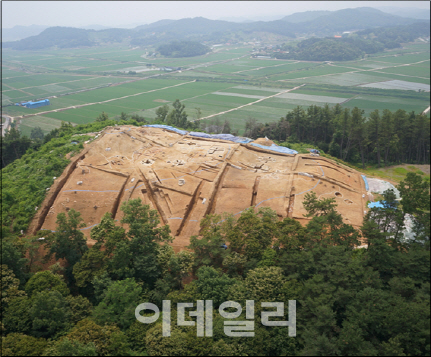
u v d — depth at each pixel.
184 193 102.31
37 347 54.78
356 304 57.59
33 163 119.62
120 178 108.75
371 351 51.34
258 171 113.62
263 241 74.81
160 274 73.44
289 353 55.59
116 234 74.56
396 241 71.50
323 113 171.38
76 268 72.62
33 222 93.31
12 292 65.88
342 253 66.06
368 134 151.25
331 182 106.88
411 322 53.19
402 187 73.44
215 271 67.50
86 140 132.12
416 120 150.25
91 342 54.41
